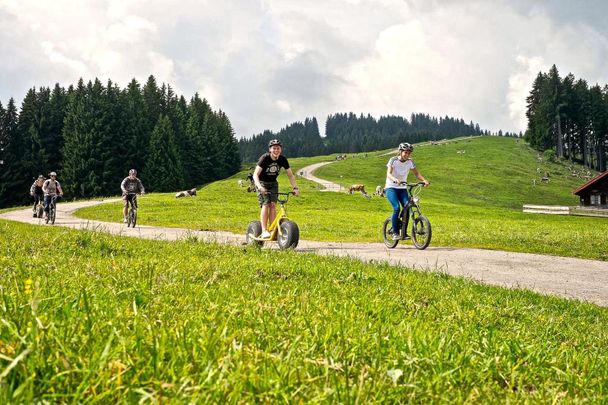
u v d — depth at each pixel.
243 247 9.79
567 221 48.22
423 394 2.12
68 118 93.00
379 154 185.62
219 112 150.88
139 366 2.02
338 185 95.38
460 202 96.62
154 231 19.48
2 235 10.26
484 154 162.88
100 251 8.05
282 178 106.44
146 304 3.59
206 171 124.38
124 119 98.44
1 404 1.45
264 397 1.90
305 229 22.23
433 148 177.12
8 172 88.12
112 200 57.69
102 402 1.70
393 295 5.41
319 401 1.90
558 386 2.48
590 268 10.92
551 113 154.38
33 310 2.02
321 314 3.76
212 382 1.92
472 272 9.94
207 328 2.75
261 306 3.71
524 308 5.59
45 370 1.81
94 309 2.98
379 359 2.50
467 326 4.06
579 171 145.12
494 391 2.35
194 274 5.90
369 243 15.36
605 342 4.41
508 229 22.97
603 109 150.38
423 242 13.29
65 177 90.00
